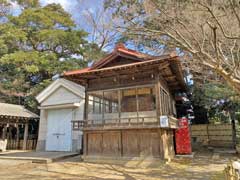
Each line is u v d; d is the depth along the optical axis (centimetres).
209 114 1805
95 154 1048
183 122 1224
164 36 963
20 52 1862
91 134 1080
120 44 1128
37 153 1316
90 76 1074
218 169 830
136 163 945
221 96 1367
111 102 1059
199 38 756
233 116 1611
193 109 1830
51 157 1111
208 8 624
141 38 1084
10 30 1922
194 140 1714
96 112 1080
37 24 2111
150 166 905
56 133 1521
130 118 989
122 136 1010
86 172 808
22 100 2100
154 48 1137
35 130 1905
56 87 1569
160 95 984
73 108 1485
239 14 706
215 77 1282
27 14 2019
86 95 1111
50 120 1572
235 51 824
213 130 1677
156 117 944
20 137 1894
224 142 1625
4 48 1919
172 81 1227
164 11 790
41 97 1619
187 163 966
